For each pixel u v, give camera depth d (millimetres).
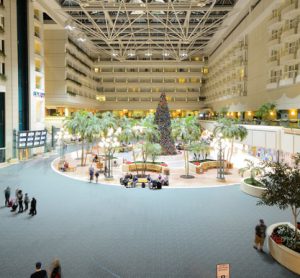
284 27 37500
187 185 25859
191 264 12094
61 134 40031
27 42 40406
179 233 15242
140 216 17750
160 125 39312
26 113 40750
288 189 11867
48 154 44188
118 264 12055
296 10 33531
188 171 31000
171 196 22203
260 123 38375
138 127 32562
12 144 37750
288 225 14141
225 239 14523
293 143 28266
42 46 45406
